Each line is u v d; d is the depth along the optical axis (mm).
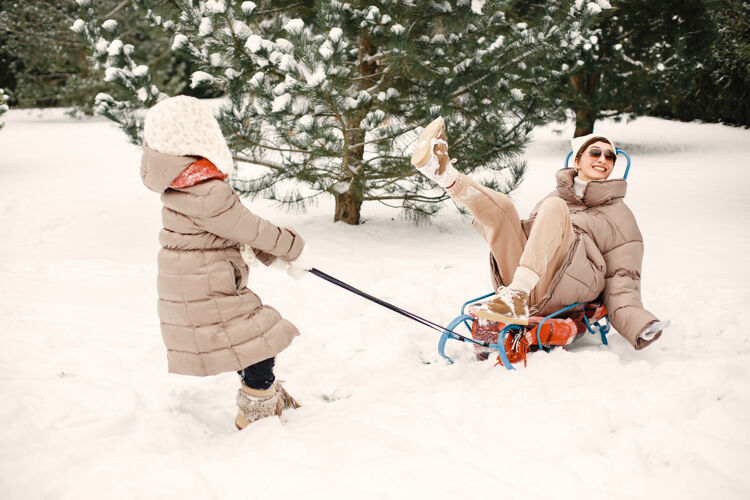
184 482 2463
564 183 3932
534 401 3016
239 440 2852
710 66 17344
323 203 10453
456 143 7449
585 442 2625
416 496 2311
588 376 3260
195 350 2777
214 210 2676
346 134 7059
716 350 3947
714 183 11742
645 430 2633
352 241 7770
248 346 2791
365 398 3377
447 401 3094
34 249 7414
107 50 7035
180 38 6828
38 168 14555
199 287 2750
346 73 6309
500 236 3717
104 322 4633
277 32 7961
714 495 2240
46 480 2490
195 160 2693
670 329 4312
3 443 2740
